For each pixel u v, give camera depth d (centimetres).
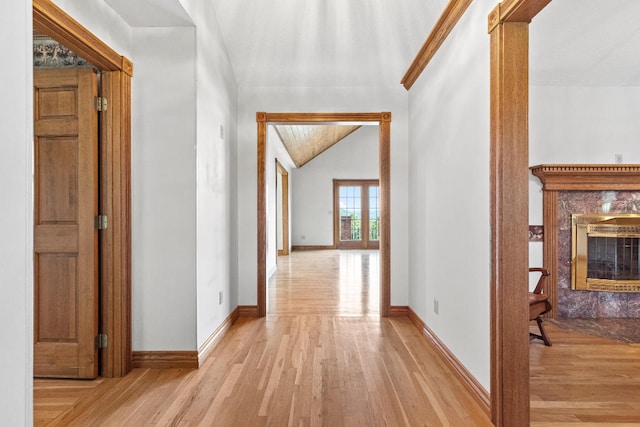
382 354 301
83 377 253
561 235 427
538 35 324
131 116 276
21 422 97
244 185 421
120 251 263
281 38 363
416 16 321
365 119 423
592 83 419
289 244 1094
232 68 394
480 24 222
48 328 255
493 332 199
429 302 335
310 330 366
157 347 276
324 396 230
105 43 245
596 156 425
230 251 384
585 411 217
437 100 310
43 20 192
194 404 220
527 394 193
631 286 414
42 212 255
